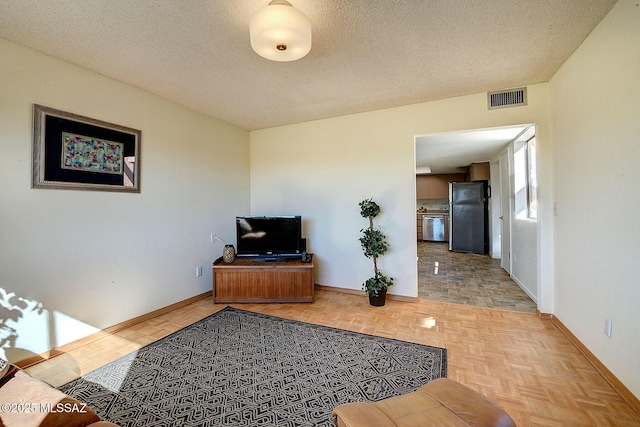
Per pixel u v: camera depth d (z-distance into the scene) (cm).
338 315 307
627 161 167
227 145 405
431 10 176
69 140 237
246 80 273
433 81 277
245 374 200
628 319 167
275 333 264
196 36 201
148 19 182
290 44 169
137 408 167
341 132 383
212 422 156
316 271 405
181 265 336
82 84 245
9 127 205
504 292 381
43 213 222
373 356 222
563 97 248
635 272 162
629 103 165
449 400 116
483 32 199
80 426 94
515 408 163
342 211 385
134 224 286
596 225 201
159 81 274
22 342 210
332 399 174
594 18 185
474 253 686
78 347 239
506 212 501
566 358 215
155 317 303
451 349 231
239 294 346
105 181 261
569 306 247
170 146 322
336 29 195
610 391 177
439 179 865
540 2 170
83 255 246
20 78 210
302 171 410
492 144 478
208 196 373
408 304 340
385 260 361
